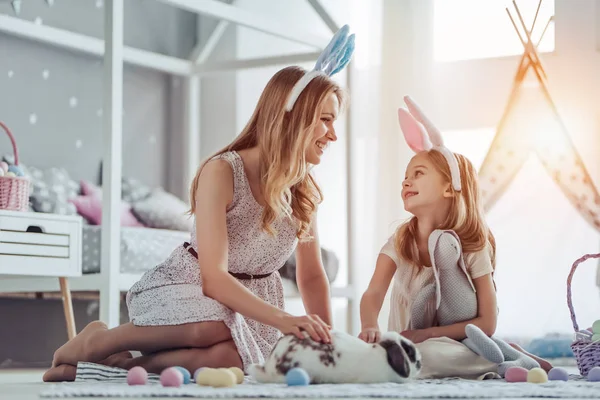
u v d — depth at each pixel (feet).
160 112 16.37
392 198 14.89
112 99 10.62
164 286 6.88
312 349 5.60
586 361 6.84
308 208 7.16
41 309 13.37
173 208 14.42
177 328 6.58
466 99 14.49
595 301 13.43
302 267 7.47
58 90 14.43
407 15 14.96
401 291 7.34
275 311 5.98
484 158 13.80
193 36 16.87
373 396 4.78
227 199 6.71
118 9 10.77
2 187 10.18
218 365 6.50
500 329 13.79
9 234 10.09
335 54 6.98
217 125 16.87
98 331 6.93
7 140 13.50
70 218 10.70
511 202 13.75
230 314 6.63
